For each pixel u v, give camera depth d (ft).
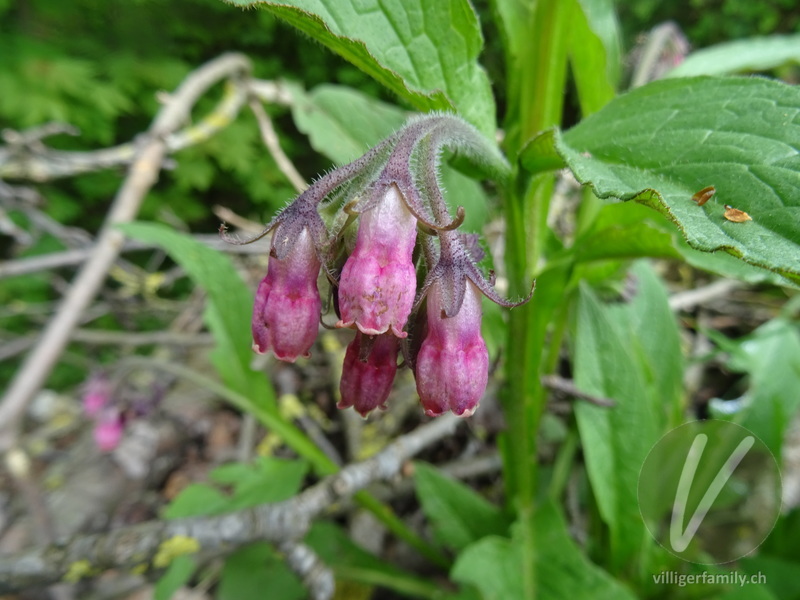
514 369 0.29
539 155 0.22
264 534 0.30
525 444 0.31
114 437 0.51
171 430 0.57
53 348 0.41
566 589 0.28
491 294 0.18
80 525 0.49
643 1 0.96
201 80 0.55
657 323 0.39
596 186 0.17
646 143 0.19
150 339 0.55
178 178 0.97
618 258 0.27
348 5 0.21
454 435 0.47
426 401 0.19
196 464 0.54
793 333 0.41
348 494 0.34
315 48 1.10
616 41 0.37
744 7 1.01
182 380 0.62
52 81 0.96
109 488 0.52
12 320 0.83
